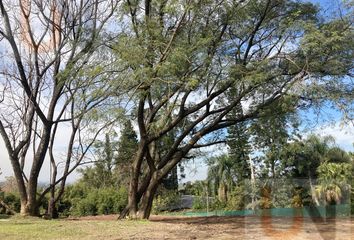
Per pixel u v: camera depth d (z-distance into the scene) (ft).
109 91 52.60
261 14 56.49
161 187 116.16
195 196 135.23
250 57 57.72
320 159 78.95
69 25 65.72
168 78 50.85
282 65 54.90
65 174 72.79
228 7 55.06
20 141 65.82
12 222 51.39
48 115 65.36
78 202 125.08
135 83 51.49
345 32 50.34
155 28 52.65
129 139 68.74
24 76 64.03
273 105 59.98
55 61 66.39
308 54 51.29
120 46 51.88
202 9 54.34
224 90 58.34
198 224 51.06
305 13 55.36
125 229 45.03
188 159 73.36
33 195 65.41
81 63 58.49
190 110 60.70
